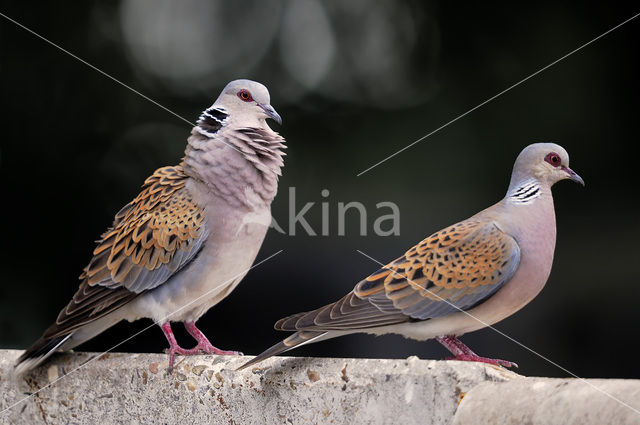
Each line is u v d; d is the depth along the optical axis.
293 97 14.34
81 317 6.84
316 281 12.48
